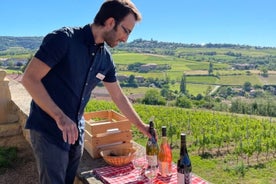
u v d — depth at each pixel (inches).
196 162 421.7
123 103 118.0
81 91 97.8
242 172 378.6
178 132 543.8
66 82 93.0
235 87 3651.6
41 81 92.2
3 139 247.4
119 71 4244.6
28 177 221.0
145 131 118.6
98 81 104.3
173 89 3378.4
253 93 3189.0
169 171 110.0
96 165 127.4
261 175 373.7
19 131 251.9
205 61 5743.1
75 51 89.8
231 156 450.9
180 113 845.2
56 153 97.1
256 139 472.1
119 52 6058.1
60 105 94.1
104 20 90.1
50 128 95.3
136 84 3432.6
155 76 4035.4
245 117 855.1
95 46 94.0
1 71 248.2
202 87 3592.5
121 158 120.2
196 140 503.5
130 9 89.9
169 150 111.5
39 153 98.2
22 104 235.5
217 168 398.0
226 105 1588.3
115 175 114.6
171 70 4579.2
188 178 98.6
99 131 133.4
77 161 111.3
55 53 86.5
